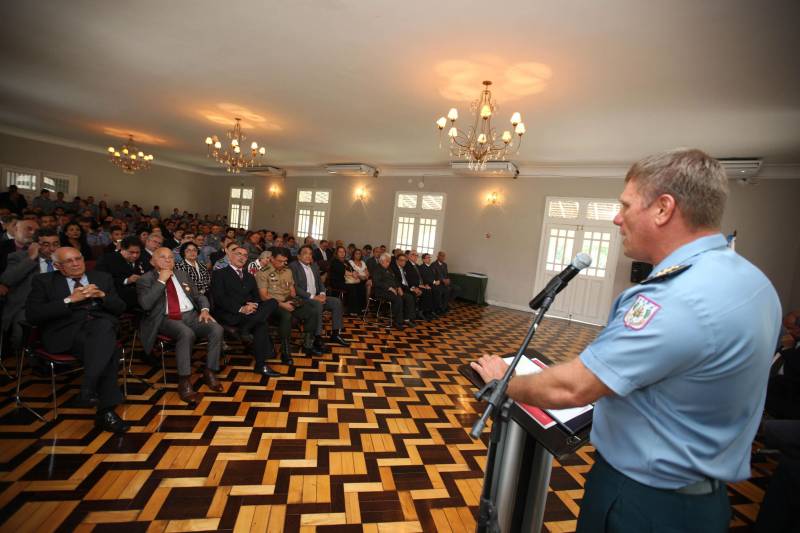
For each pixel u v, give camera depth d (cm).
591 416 98
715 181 71
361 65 350
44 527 149
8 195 790
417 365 386
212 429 231
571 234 723
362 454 221
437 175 869
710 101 359
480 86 371
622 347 69
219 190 1288
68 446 200
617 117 425
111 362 225
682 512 72
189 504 169
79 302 234
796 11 217
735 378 65
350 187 1000
